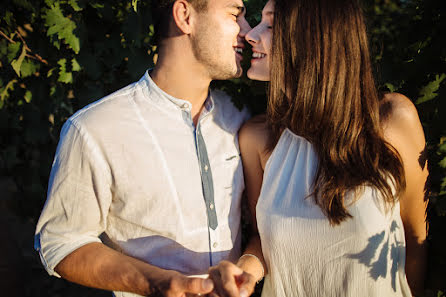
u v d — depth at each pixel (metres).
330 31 1.41
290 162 1.54
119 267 1.35
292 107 1.50
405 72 1.81
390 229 1.47
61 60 2.08
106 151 1.40
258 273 1.55
